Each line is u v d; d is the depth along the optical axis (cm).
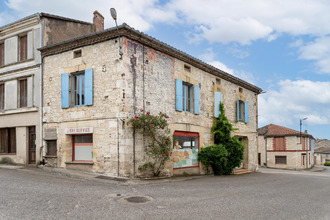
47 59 1244
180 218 546
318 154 5859
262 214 602
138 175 1036
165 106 1195
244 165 1862
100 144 1056
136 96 1061
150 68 1138
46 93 1230
